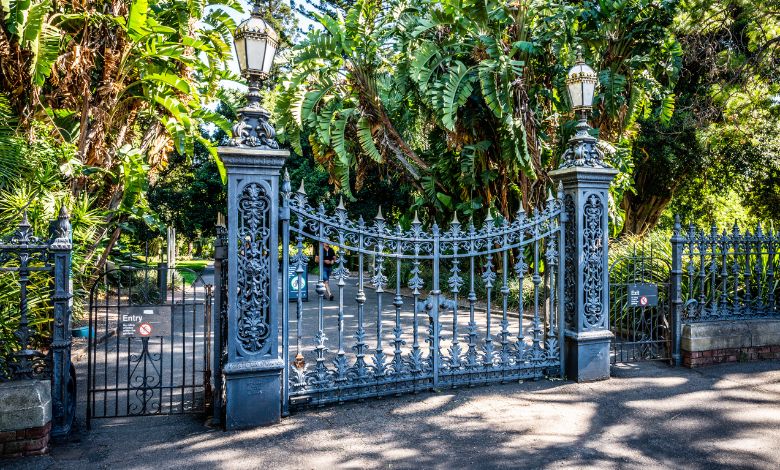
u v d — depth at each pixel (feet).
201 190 79.15
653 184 56.18
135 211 26.94
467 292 39.55
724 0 36.29
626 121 32.04
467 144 34.86
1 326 13.07
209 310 14.87
